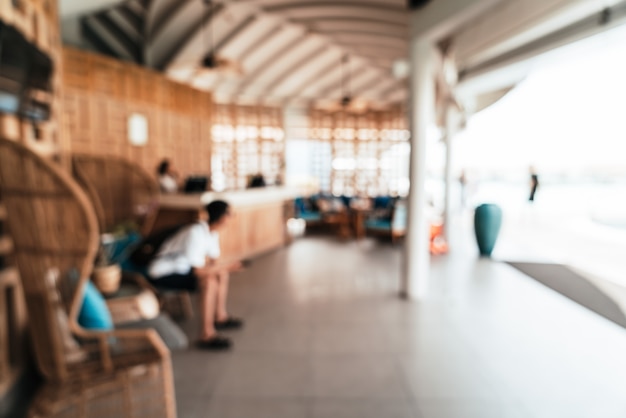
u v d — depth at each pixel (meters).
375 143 11.65
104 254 2.93
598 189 9.85
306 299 4.34
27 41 2.26
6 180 1.56
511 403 2.41
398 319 3.76
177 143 8.03
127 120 6.81
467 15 3.38
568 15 2.94
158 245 3.25
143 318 2.32
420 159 4.23
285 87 10.45
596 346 3.20
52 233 1.61
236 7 6.79
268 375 2.71
